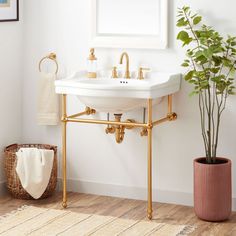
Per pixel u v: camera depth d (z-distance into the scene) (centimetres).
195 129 578
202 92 572
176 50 575
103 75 593
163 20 572
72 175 620
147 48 579
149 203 554
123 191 604
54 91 610
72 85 554
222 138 571
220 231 533
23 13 617
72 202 592
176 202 588
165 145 587
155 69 582
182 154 584
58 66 612
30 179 584
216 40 551
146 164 595
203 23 565
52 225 541
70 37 605
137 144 596
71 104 613
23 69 624
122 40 585
